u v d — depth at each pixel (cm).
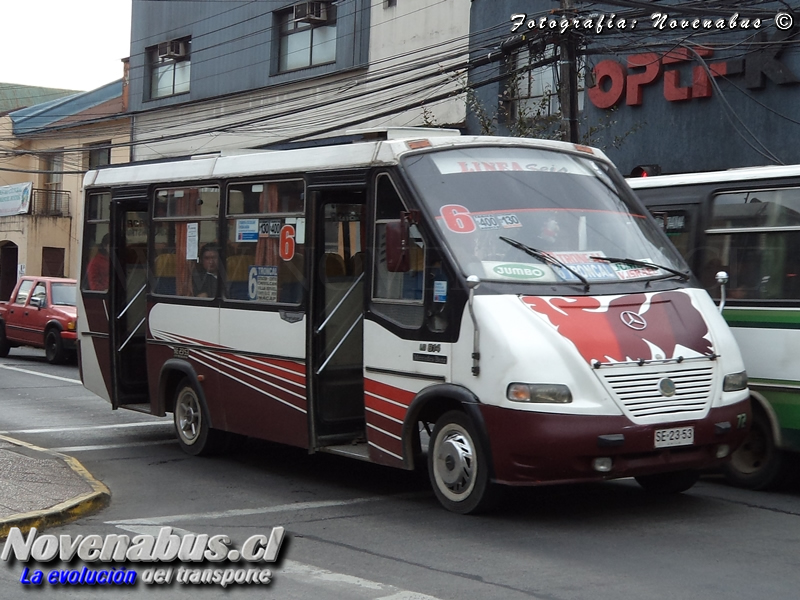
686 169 1839
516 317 723
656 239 839
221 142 3056
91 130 3622
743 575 607
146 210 1154
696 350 750
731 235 902
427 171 804
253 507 823
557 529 727
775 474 862
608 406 700
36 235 3691
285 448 1123
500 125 2142
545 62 1716
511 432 706
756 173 890
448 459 768
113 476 962
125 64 3512
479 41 2166
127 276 1166
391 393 805
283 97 2836
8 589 596
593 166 875
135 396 1171
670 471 761
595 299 752
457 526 739
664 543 686
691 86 1820
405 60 2445
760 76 1708
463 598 565
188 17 3189
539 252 773
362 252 916
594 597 564
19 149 3841
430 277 773
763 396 863
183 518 783
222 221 997
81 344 1220
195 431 1062
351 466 1013
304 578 612
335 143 918
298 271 900
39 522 740
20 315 2238
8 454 985
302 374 891
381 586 591
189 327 1036
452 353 752
